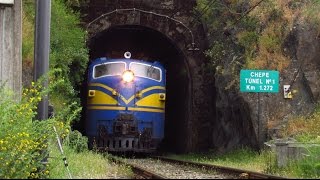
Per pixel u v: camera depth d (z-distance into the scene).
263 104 19.92
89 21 25.23
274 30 21.27
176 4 26.11
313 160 12.77
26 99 12.48
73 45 22.36
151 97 22.14
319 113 19.30
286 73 20.34
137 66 22.34
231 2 23.45
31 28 20.31
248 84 17.89
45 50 11.92
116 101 21.52
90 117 22.17
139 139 21.62
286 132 18.78
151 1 25.89
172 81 30.70
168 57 30.56
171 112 31.03
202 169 14.02
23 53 19.06
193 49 26.16
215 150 23.72
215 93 24.91
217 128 24.41
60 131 13.15
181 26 26.16
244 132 21.17
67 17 22.95
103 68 22.34
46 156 11.65
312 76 20.11
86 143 18.20
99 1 25.39
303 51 20.50
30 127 11.88
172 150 30.39
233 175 11.78
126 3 25.67
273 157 13.80
